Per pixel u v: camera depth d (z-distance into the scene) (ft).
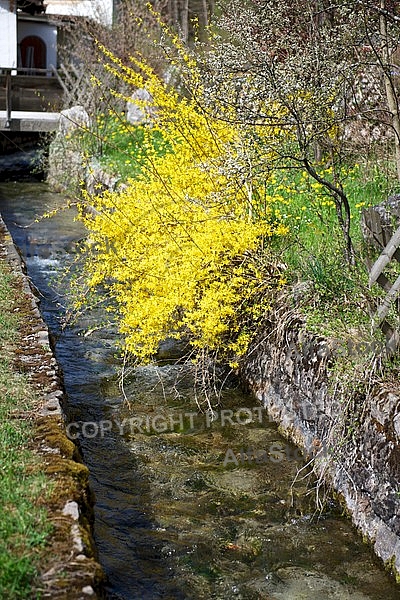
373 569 14.35
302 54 19.12
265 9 19.38
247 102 18.72
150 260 20.22
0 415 14.48
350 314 17.66
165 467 17.70
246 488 16.93
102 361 23.13
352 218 22.44
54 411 14.90
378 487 14.58
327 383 16.65
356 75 22.15
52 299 28.30
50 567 10.24
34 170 54.90
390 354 15.31
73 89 53.52
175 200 21.40
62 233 38.42
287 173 25.48
